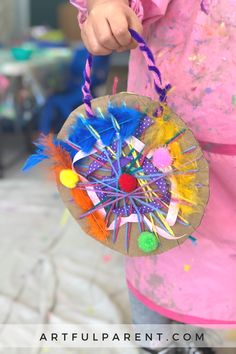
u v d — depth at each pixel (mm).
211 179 601
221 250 629
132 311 749
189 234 535
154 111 517
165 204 527
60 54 2182
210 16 549
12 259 1113
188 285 653
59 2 3211
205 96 568
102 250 1158
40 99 2082
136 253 549
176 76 579
